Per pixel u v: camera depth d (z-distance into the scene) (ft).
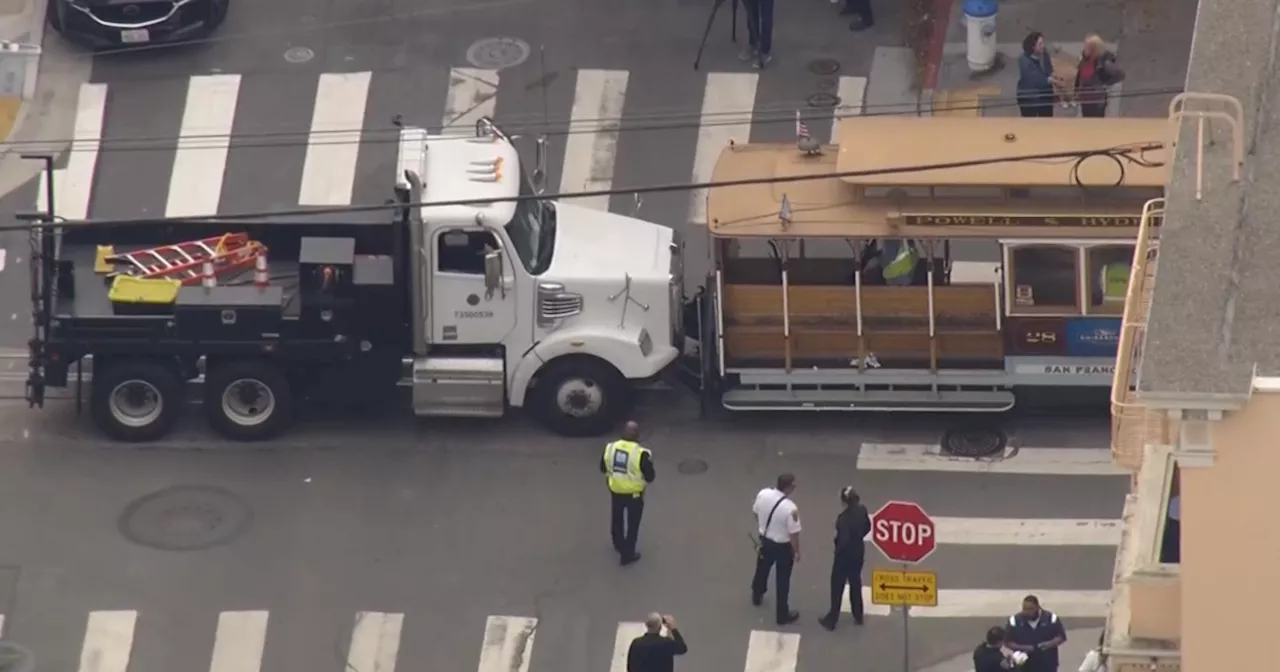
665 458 314.14
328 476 311.06
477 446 317.63
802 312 316.40
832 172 314.76
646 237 321.93
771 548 277.23
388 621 283.79
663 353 314.76
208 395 315.17
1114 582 230.89
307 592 288.92
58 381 310.65
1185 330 178.50
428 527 300.81
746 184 294.25
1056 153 294.66
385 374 315.37
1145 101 377.30
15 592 287.89
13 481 309.22
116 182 371.76
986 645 252.21
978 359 315.99
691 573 291.38
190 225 321.11
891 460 312.71
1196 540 182.50
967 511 301.84
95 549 296.10
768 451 315.37
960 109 355.97
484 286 309.63
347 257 307.17
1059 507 302.04
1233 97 194.70
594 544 297.33
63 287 312.09
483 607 286.05
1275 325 178.50
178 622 283.79
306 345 311.06
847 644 278.87
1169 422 193.16
